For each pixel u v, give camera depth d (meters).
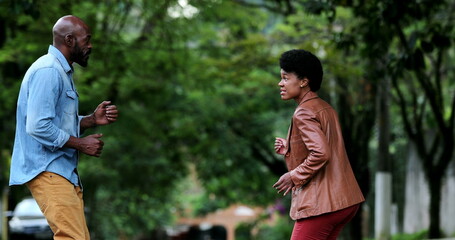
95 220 29.20
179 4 17.11
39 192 5.58
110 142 24.98
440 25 11.87
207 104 24.06
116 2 16.69
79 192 5.85
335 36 13.09
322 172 5.45
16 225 19.66
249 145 25.20
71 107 5.72
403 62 11.70
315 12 11.91
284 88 5.63
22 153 5.61
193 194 44.66
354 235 17.14
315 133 5.36
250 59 18.14
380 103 17.11
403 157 25.81
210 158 25.89
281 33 17.62
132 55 17.69
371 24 11.84
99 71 17.97
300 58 5.57
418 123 17.89
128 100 22.83
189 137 24.75
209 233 79.75
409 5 11.48
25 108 5.60
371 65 15.03
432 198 17.77
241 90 23.19
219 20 21.78
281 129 25.75
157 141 26.56
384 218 17.30
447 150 17.14
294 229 5.58
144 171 26.00
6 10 14.43
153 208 32.94
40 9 14.22
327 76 16.48
